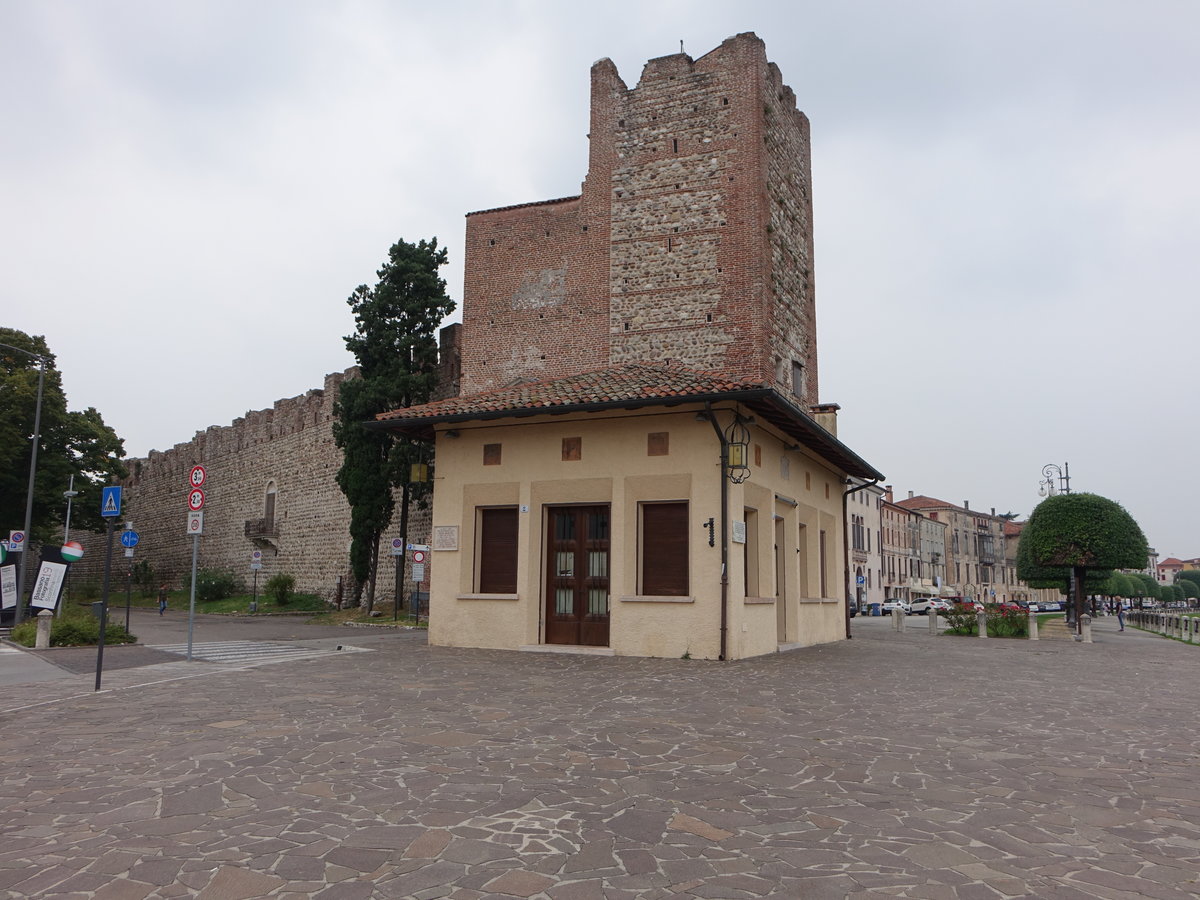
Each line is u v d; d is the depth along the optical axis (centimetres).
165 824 574
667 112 2912
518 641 1889
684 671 1485
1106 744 875
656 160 2911
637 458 1834
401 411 2081
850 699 1171
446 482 2023
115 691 1184
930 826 580
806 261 3225
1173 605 13638
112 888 463
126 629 2138
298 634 2616
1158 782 711
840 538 2800
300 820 583
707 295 2780
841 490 2848
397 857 513
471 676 1372
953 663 1783
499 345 3108
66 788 664
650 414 1834
